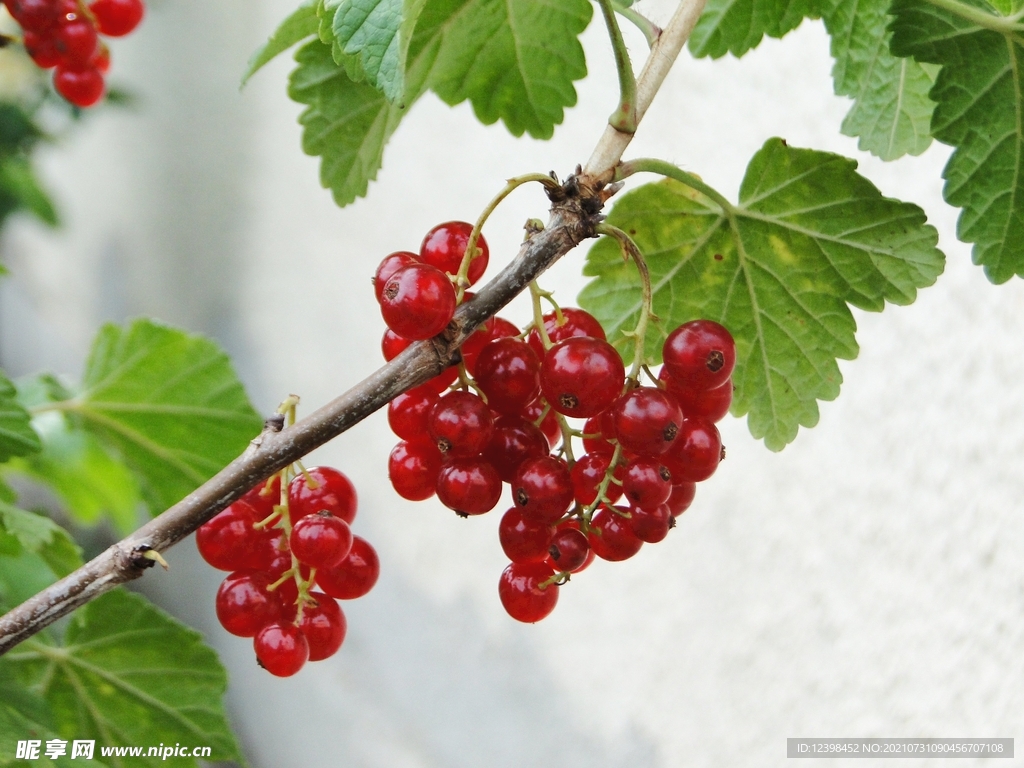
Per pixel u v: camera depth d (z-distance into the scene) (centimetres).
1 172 97
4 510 40
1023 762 42
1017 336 43
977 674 43
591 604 66
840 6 39
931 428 46
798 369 39
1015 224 37
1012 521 43
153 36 147
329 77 38
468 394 34
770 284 38
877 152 40
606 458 35
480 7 37
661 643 60
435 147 82
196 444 45
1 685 39
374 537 90
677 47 35
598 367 33
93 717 42
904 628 46
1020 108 36
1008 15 37
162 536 34
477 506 34
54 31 41
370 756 84
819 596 50
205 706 41
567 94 40
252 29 117
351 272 95
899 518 46
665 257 38
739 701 54
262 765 99
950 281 45
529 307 65
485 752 72
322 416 34
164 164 142
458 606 78
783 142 37
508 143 72
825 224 37
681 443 34
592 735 63
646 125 61
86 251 167
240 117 120
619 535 34
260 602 35
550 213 34
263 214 114
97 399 45
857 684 47
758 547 54
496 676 73
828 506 50
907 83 39
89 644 41
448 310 33
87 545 113
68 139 96
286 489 35
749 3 39
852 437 49
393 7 32
